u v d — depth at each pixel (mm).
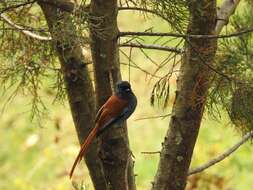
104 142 8547
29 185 20719
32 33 9578
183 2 8320
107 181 8703
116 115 8469
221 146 19875
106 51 8188
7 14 10047
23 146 22500
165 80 8422
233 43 9969
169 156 8453
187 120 8328
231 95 9148
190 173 9297
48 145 22266
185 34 8133
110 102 8477
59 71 9656
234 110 8820
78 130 9188
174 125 8391
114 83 8406
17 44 9844
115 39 8164
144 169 20453
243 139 9406
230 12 8836
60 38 7859
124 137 8578
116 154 8570
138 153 21203
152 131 22234
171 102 19562
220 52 9805
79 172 20531
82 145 8828
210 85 8594
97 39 8125
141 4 8594
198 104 8281
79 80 8992
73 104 9086
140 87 23266
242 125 9273
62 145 21828
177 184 8500
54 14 8547
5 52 9891
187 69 8227
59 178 20750
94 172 9062
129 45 8508
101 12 7992
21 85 10242
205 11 7961
